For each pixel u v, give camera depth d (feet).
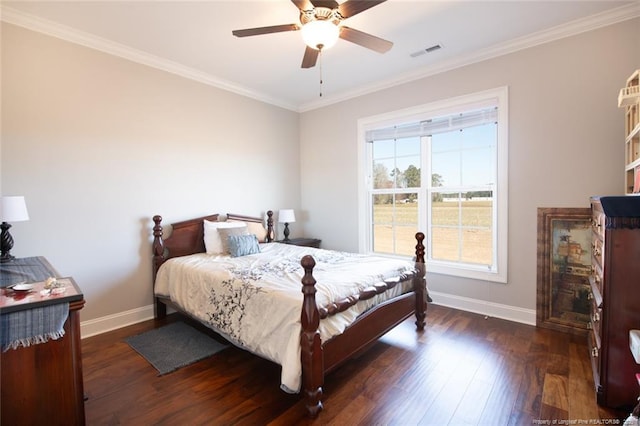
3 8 7.45
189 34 8.77
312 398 5.47
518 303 9.73
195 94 11.48
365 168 13.33
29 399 4.32
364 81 12.41
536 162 9.19
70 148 8.68
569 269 8.81
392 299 7.97
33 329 4.19
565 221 8.84
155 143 10.45
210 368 7.29
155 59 10.23
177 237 10.84
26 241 8.02
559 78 8.73
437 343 8.32
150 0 7.22
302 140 15.58
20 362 4.25
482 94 10.03
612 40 7.98
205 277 8.20
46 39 8.23
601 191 8.26
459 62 10.37
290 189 15.25
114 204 9.55
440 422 5.37
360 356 7.65
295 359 5.49
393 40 9.16
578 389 6.18
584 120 8.42
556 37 8.69
